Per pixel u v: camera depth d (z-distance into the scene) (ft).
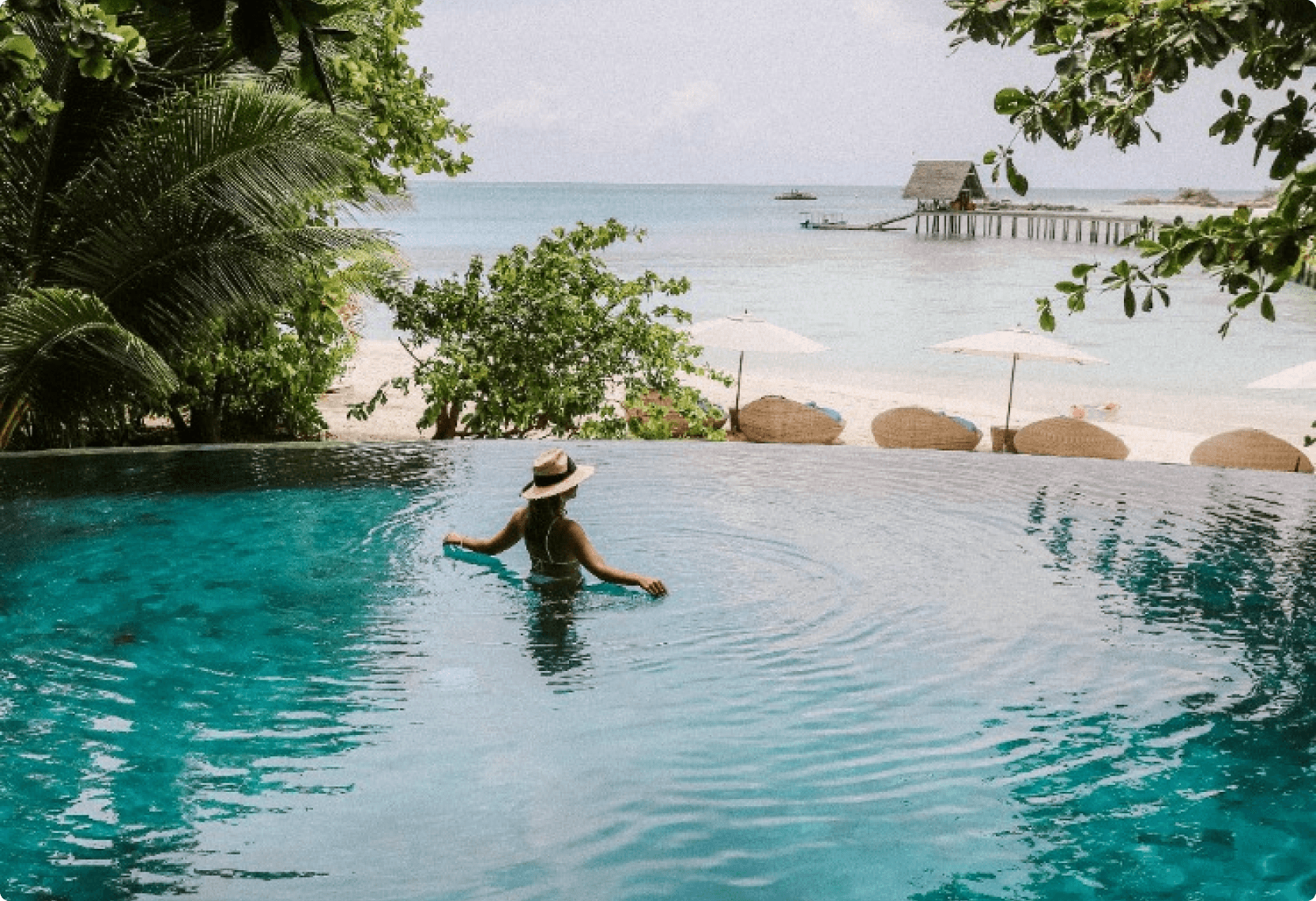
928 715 15.76
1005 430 48.57
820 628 19.04
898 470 30.83
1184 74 9.48
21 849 11.88
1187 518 26.50
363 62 36.11
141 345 30.35
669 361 45.42
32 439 36.27
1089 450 41.50
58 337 29.99
